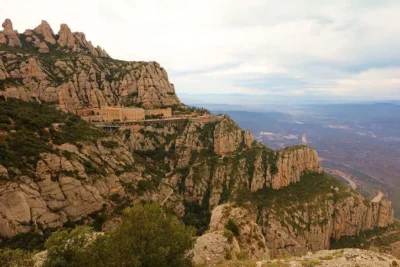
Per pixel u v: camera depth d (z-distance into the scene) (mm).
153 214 27469
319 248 105688
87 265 25188
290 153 128375
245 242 44000
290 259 30812
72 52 189875
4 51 147375
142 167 101062
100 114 146750
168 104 186375
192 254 28703
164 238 25906
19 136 64938
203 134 149625
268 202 111375
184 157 138875
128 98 178250
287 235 99750
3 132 63312
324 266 27297
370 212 124438
